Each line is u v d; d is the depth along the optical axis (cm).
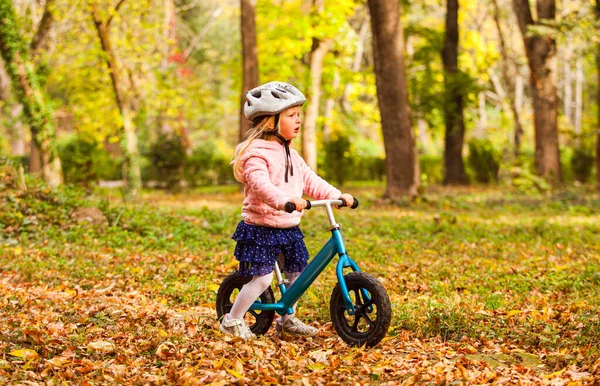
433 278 768
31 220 1082
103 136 2603
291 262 485
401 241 1091
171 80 2628
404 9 3091
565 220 1484
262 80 2656
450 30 2986
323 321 554
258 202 466
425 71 3052
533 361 459
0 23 1647
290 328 504
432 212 1650
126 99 2164
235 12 3834
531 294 670
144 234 1095
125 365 430
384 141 1905
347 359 438
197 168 3106
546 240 1110
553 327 520
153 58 2462
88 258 888
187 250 973
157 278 759
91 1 2000
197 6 4422
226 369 412
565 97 5588
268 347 469
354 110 3503
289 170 472
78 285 723
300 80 2731
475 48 3638
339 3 2491
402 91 1889
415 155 1955
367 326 525
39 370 424
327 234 1145
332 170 3123
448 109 2959
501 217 1555
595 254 939
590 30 2069
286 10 2559
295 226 482
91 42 2328
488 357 466
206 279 752
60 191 1228
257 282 480
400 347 479
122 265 833
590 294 651
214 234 1143
